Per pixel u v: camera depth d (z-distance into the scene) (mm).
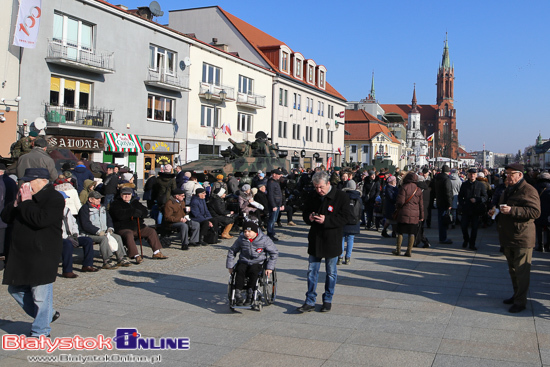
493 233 15242
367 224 15945
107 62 25906
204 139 34469
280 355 4973
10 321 6176
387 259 10516
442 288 7852
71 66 23828
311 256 6535
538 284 8117
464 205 11961
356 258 10648
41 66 22562
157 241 10477
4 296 7316
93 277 8648
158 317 6340
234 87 37688
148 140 29438
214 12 43938
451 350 5078
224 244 12594
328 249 6395
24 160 9672
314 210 6504
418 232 12141
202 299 7266
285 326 5922
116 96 26891
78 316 6367
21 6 20375
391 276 8766
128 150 27578
